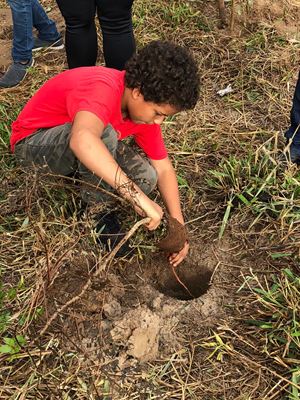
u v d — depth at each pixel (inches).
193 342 49.9
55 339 47.8
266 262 55.9
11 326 48.8
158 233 55.6
